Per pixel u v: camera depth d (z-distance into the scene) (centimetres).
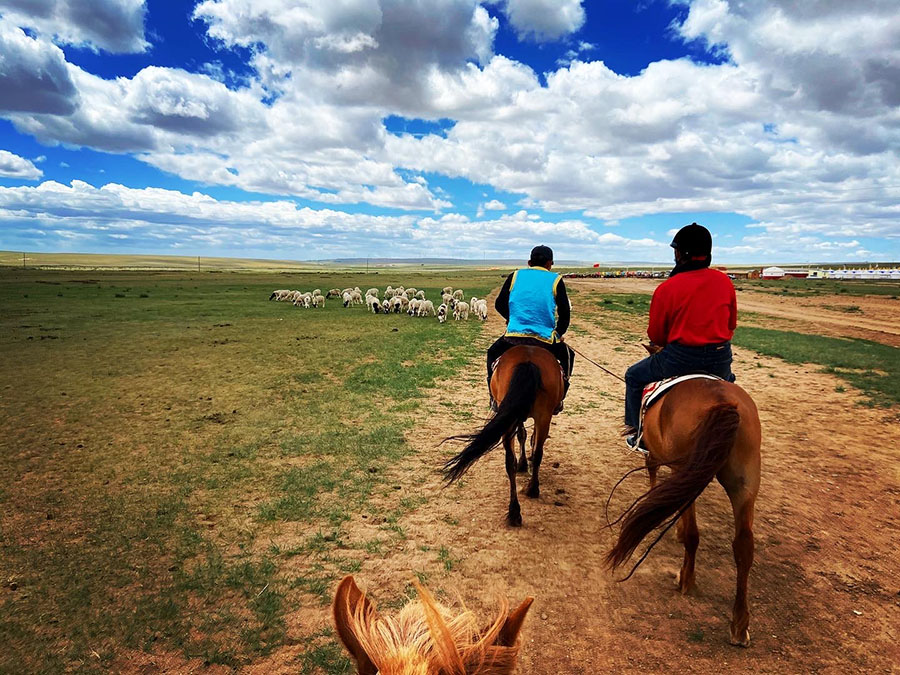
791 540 487
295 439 751
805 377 1303
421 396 1028
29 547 453
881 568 442
